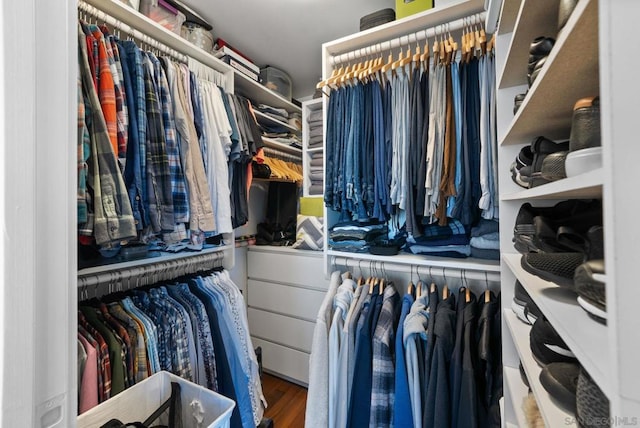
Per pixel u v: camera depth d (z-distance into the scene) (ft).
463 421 2.82
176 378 3.33
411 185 3.70
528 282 1.83
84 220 2.68
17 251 0.95
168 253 4.15
